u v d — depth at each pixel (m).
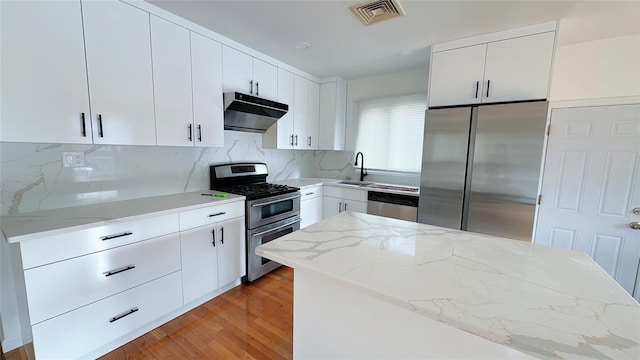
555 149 2.33
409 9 1.79
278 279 2.56
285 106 2.78
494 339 0.59
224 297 2.22
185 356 1.58
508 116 2.06
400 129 3.32
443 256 1.02
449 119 2.31
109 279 1.51
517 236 2.10
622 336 0.59
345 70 3.22
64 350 1.37
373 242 1.17
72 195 1.77
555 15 1.82
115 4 1.62
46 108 1.40
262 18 1.95
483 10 1.78
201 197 2.21
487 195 2.19
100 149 1.87
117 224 1.53
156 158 2.19
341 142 3.71
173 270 1.84
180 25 1.96
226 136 2.76
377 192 2.99
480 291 0.77
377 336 0.99
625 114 2.08
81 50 1.51
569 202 2.30
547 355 0.54
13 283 1.56
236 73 2.41
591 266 0.96
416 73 3.16
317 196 3.37
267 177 3.34
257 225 2.43
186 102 2.04
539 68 1.98
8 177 1.53
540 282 0.83
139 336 1.73
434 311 0.67
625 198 2.10
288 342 1.71
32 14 1.33
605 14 1.78
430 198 2.48
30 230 1.27
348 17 1.92
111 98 1.64
